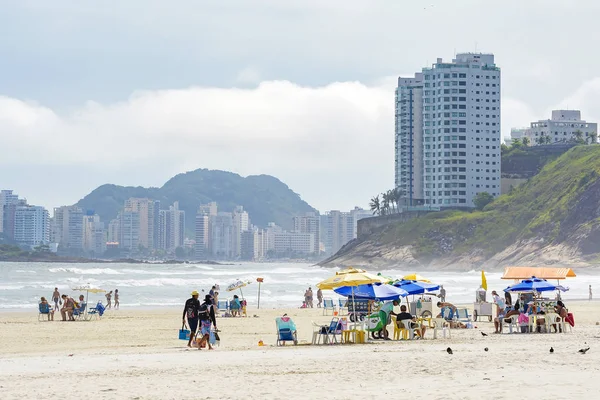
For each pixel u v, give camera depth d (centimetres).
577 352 3394
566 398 2130
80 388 2434
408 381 2509
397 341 4384
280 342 4591
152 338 5262
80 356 3600
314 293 13362
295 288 15325
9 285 15738
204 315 4041
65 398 2245
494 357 3212
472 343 4109
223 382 2548
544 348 3662
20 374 2823
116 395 2295
